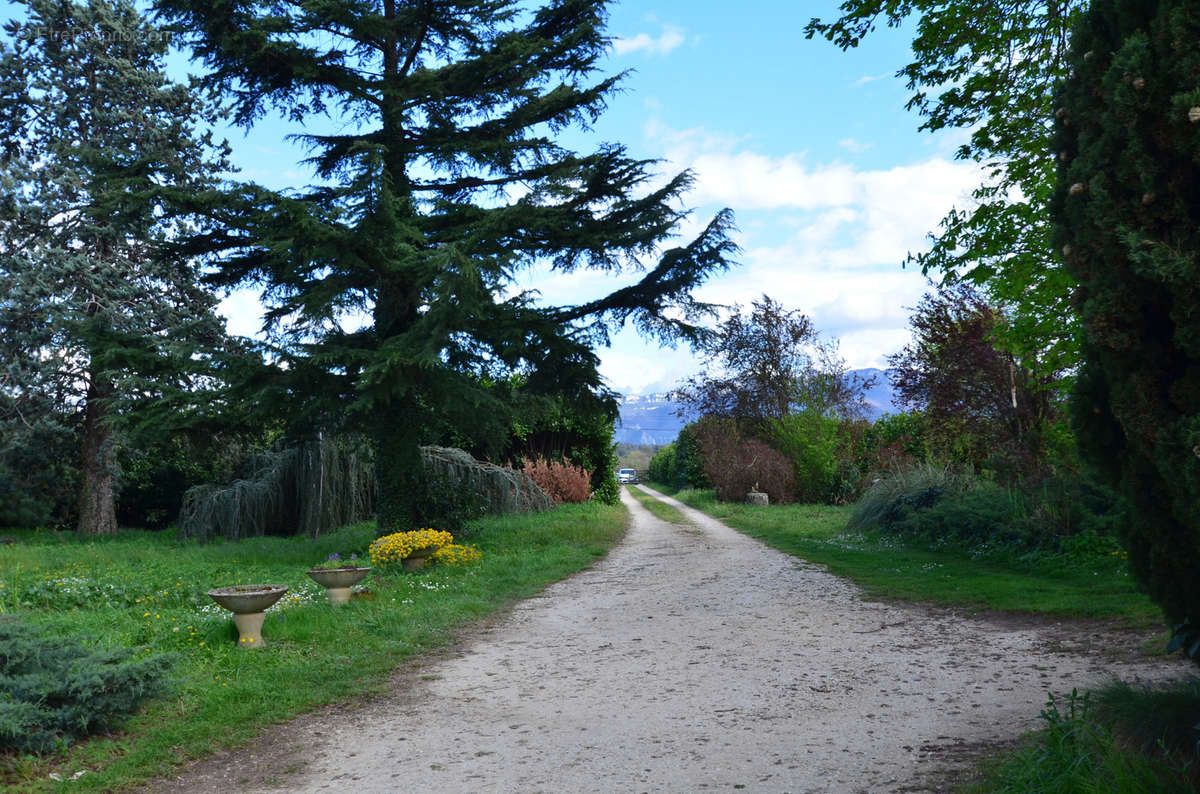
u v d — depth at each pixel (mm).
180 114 26125
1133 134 3320
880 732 4859
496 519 21141
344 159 16172
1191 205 3262
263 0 13844
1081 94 3729
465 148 14984
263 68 14609
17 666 5199
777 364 31188
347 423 15648
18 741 4699
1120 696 4055
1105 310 3496
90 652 5598
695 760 4527
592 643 7934
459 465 21781
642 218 15289
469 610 9773
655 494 47500
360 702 6070
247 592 7641
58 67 24797
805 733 4910
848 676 6250
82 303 22875
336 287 13148
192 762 4824
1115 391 3631
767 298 31672
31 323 23266
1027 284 10758
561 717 5488
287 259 13250
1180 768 3398
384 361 12859
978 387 15914
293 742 5152
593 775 4355
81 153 13555
